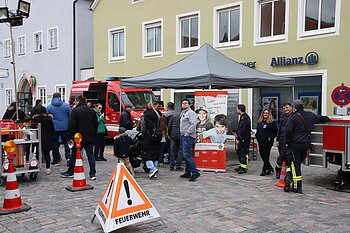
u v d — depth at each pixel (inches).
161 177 346.0
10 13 355.6
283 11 565.9
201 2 665.0
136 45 789.2
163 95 725.3
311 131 294.4
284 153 294.0
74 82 669.3
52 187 299.6
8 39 1213.7
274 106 584.4
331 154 305.6
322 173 372.8
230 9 629.6
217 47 642.2
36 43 1107.9
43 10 1071.6
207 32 657.6
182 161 407.8
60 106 406.3
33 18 1107.9
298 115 285.0
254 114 603.8
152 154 336.2
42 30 1079.0
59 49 1024.2
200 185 310.2
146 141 335.6
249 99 599.5
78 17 980.6
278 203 254.1
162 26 732.7
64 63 1010.1
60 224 208.8
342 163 292.2
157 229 201.5
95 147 439.5
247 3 598.9
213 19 647.1
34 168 319.9
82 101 326.0
